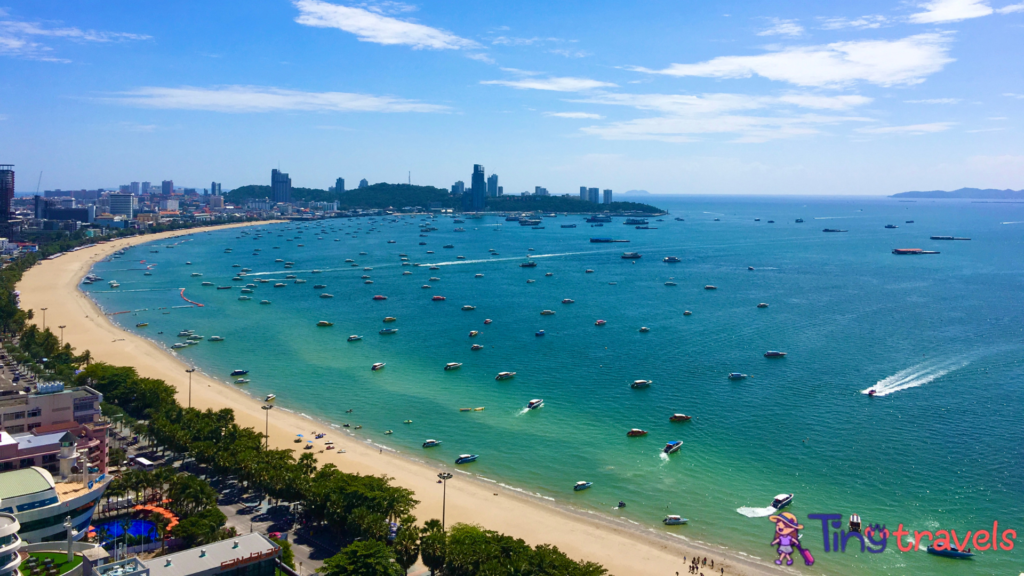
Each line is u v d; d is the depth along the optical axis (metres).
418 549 165.50
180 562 144.62
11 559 127.06
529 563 155.62
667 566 174.88
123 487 186.00
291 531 186.25
